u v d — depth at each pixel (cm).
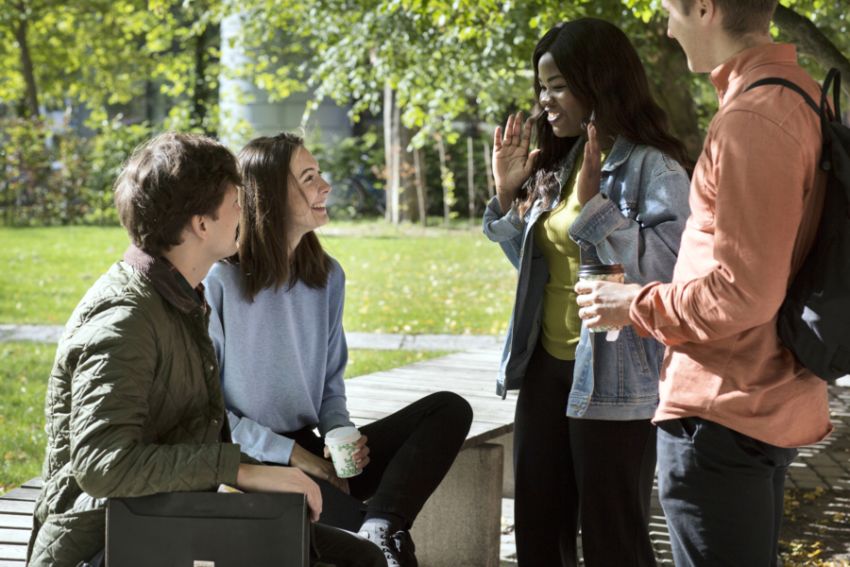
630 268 298
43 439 618
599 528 317
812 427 241
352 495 342
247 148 328
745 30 233
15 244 1662
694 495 242
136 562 227
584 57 307
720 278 221
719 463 238
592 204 294
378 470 343
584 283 262
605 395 309
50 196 2055
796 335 224
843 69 534
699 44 239
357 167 2228
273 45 1475
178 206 237
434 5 718
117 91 2312
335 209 2195
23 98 2419
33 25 2088
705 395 235
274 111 2158
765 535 242
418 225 2059
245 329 328
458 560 428
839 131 221
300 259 337
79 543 234
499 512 430
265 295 329
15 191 2052
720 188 221
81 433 220
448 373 576
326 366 354
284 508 225
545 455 332
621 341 308
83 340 225
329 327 350
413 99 967
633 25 855
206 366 246
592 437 313
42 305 1112
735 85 233
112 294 231
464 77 959
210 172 239
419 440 337
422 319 1057
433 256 1574
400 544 311
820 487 548
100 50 2223
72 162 2070
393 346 924
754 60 232
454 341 954
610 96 307
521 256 327
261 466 236
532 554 338
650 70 898
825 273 220
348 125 2298
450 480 427
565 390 328
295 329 336
